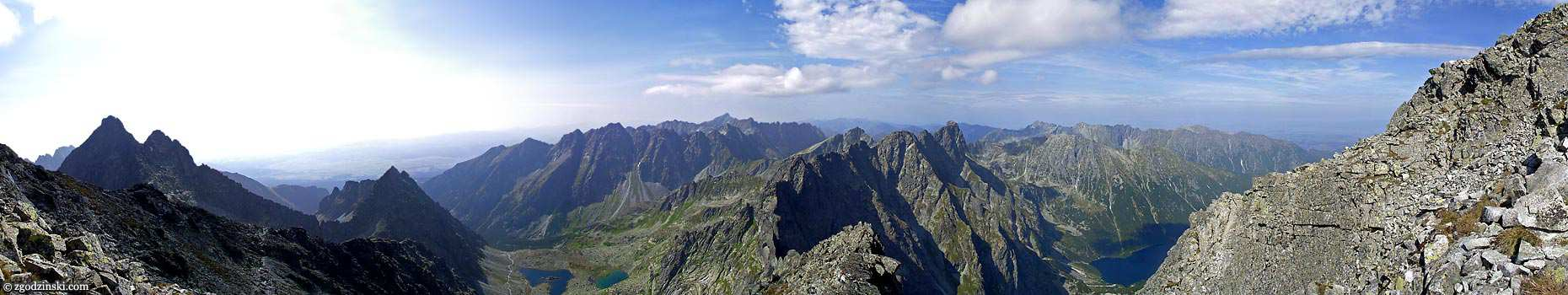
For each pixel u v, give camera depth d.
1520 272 29.39
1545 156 36.56
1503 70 48.47
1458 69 54.16
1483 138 45.06
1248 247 60.72
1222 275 63.34
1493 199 38.34
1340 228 50.53
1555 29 45.31
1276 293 54.19
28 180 84.25
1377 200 48.47
